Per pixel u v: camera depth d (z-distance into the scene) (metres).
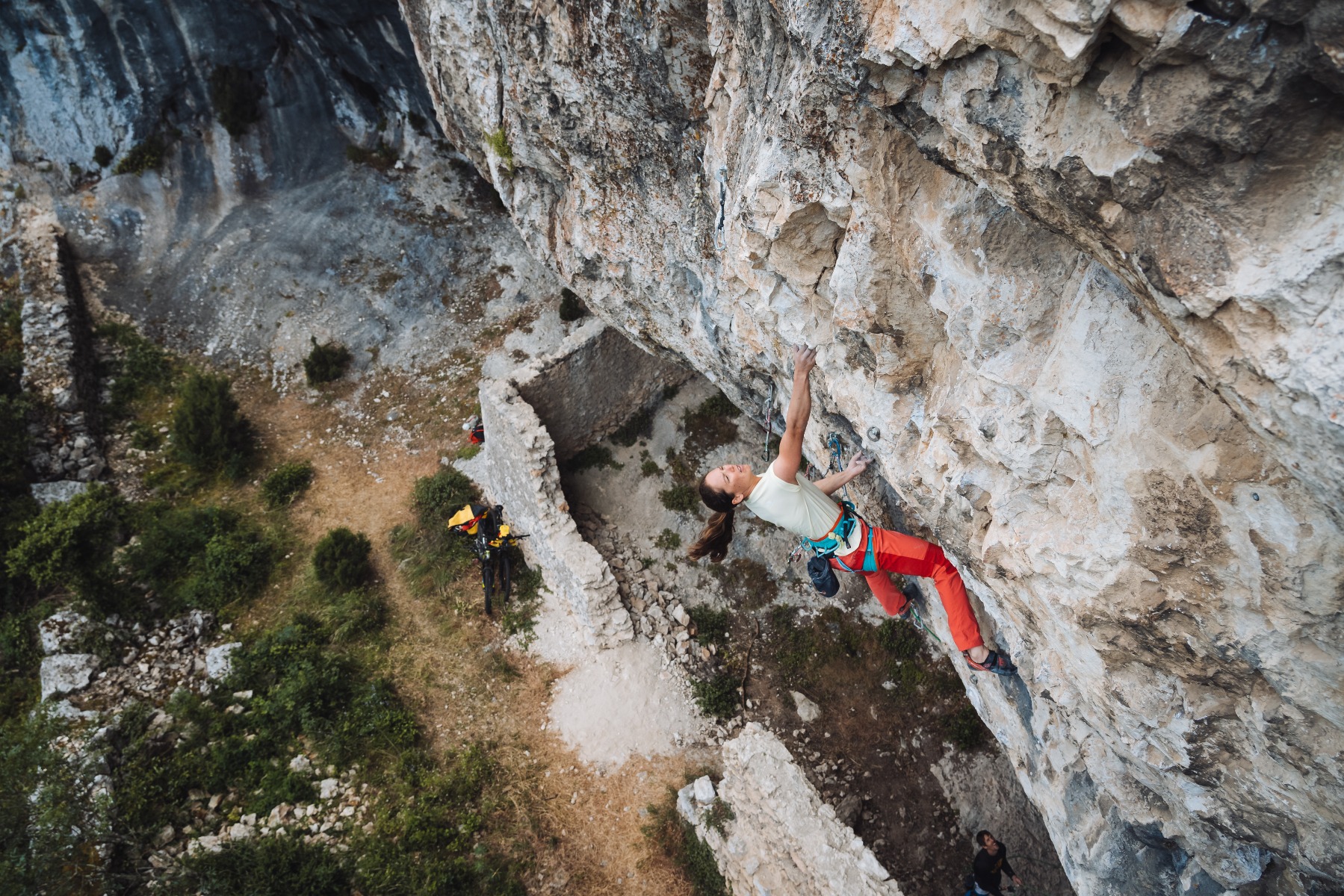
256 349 15.85
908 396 4.41
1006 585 3.99
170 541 12.33
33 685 10.55
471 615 11.64
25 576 11.48
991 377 3.50
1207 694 3.24
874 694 11.06
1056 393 3.19
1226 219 2.03
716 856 8.92
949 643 5.97
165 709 10.38
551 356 12.10
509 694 10.80
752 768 8.04
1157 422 2.83
